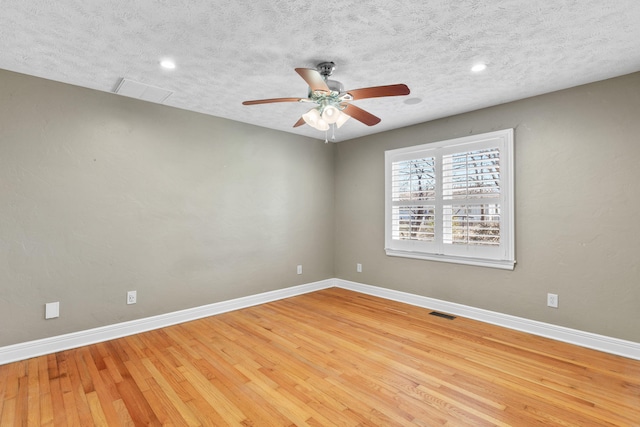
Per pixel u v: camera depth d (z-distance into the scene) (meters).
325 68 2.42
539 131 3.06
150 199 3.24
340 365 2.47
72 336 2.79
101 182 2.95
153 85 2.82
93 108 2.90
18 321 2.55
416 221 4.02
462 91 2.97
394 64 2.44
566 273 2.91
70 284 2.79
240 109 3.48
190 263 3.53
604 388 2.14
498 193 3.32
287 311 3.82
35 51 2.22
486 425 1.78
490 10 1.79
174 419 1.84
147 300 3.22
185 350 2.74
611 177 2.69
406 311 3.81
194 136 3.55
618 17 1.85
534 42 2.13
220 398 2.04
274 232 4.31
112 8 1.75
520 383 2.21
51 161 2.70
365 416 1.86
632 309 2.59
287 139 4.46
